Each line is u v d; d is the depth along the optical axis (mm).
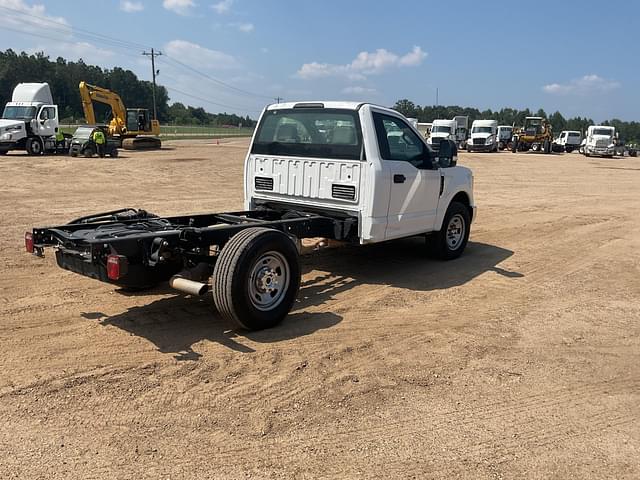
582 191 19250
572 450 3582
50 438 3502
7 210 11789
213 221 6727
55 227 5457
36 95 29750
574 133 56625
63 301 5984
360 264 8062
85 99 35094
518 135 51844
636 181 23922
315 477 3217
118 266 4570
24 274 6902
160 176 19859
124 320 5500
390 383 4410
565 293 7012
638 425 3922
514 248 9594
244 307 5047
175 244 5168
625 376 4684
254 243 5043
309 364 4688
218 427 3693
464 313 6129
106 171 20938
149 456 3352
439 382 4457
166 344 4977
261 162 7484
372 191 6488
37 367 4449
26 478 3115
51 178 18281
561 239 10469
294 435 3633
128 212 6625
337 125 6750
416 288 6984
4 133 27734
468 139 50500
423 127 52969
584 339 5473
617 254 9273
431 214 7734
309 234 6629
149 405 3936
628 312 6324
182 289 5000
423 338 5359
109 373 4387
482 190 18953
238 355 4801
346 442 3578
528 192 18594
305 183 7043
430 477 3248
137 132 37438
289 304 5508
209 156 30844
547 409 4090
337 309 6094
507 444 3621
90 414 3793
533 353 5094
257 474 3223
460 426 3816
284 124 7273
